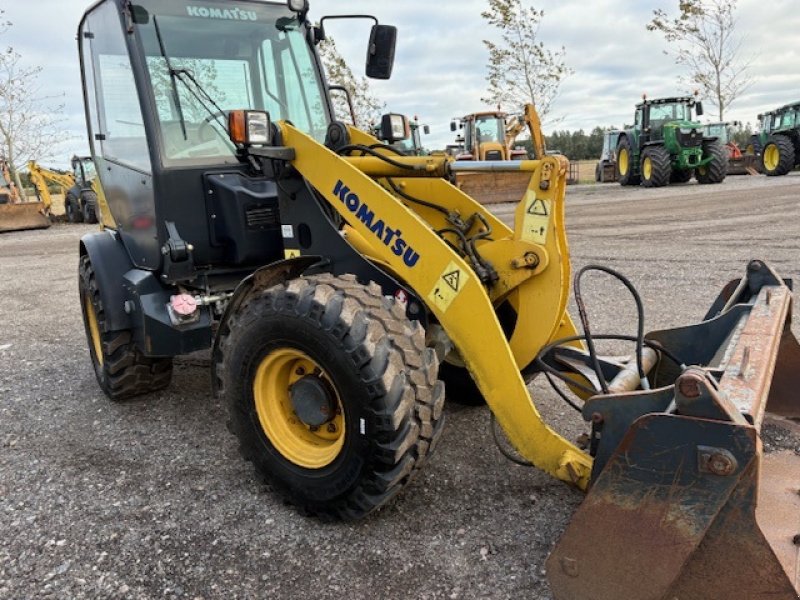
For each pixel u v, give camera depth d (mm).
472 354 2654
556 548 2043
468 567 2424
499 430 3508
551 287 2746
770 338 2422
